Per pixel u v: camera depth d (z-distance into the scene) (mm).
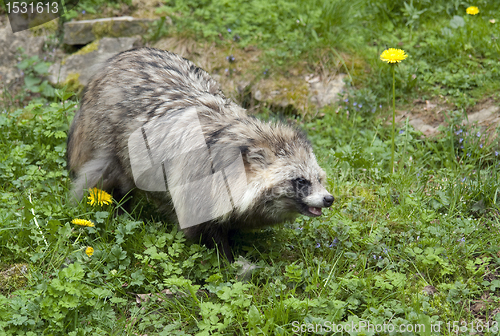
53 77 6688
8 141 5406
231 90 6539
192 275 4129
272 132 4133
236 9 7414
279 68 6723
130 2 7469
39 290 3725
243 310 3725
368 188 5168
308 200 4027
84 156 4711
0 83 6641
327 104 6371
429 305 3795
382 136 5969
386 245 4391
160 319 3738
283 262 4238
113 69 4648
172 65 4734
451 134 5555
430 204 4887
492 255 4309
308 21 7086
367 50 6816
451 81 6270
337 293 3893
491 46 6523
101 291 3756
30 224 4312
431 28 7000
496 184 4910
